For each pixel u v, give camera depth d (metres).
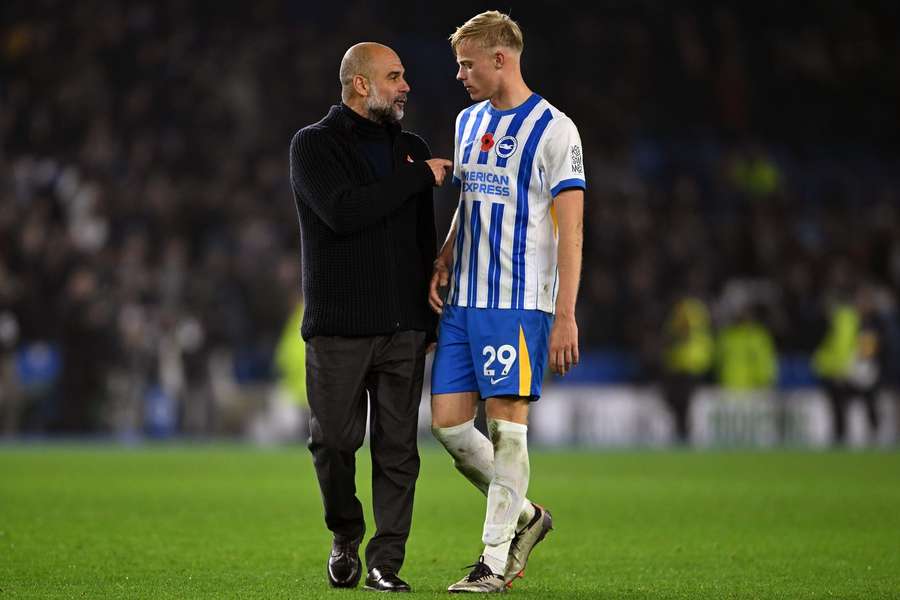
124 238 83.06
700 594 20.70
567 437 80.50
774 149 114.50
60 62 94.38
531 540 21.02
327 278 20.31
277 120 96.25
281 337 77.88
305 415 76.56
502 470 20.28
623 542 28.75
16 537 28.09
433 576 23.08
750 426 82.12
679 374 77.88
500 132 20.20
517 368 20.09
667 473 52.16
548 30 111.38
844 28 121.44
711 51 115.25
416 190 20.14
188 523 31.67
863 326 79.88
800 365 85.62
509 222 20.11
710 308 83.38
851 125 117.38
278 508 35.66
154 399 74.56
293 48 100.62
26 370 74.31
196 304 74.44
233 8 101.62
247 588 20.72
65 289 74.94
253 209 86.38
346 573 20.91
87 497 38.19
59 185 86.38
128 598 19.55
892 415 82.88
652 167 108.00
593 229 90.69
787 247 93.12
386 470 20.75
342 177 20.12
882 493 42.31
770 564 24.92
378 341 20.48
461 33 20.36
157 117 93.50
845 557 26.08
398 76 20.52
